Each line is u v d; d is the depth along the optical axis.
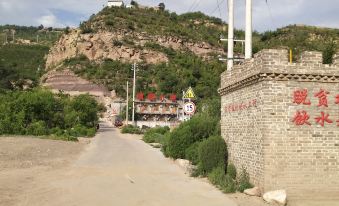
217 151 17.55
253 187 14.09
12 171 18.50
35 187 14.92
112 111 98.50
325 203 13.10
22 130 41.94
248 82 14.79
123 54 124.06
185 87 89.88
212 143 17.61
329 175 13.57
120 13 140.12
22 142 32.41
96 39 130.00
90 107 58.09
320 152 13.57
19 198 13.06
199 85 86.25
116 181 16.59
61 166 20.64
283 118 13.48
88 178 17.16
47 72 133.12
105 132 60.22
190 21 146.25
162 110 88.00
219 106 26.00
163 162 23.20
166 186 15.64
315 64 13.59
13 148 27.72
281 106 13.48
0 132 41.28
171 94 93.31
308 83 13.63
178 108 84.81
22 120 43.75
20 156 23.80
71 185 15.48
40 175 17.64
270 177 13.35
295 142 13.48
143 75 109.38
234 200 13.16
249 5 19.59
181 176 18.05
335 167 13.62
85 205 12.33
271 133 13.43
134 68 77.81
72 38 136.88
